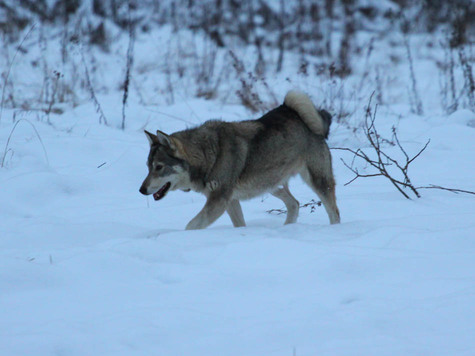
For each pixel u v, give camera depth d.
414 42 49.91
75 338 8.20
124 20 50.88
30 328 8.55
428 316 8.84
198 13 52.00
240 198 15.79
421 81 39.97
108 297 9.77
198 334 8.40
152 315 8.96
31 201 18.17
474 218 14.24
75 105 31.62
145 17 52.16
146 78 38.06
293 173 16.27
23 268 10.66
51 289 10.16
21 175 18.97
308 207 18.08
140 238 13.59
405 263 11.09
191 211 17.53
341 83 32.16
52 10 49.09
